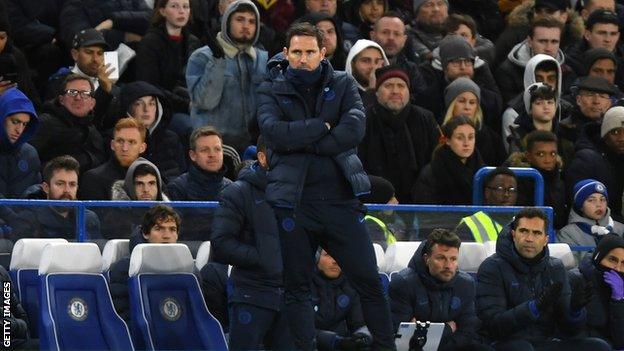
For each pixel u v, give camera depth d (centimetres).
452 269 3734
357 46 4891
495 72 5262
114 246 3691
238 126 4781
